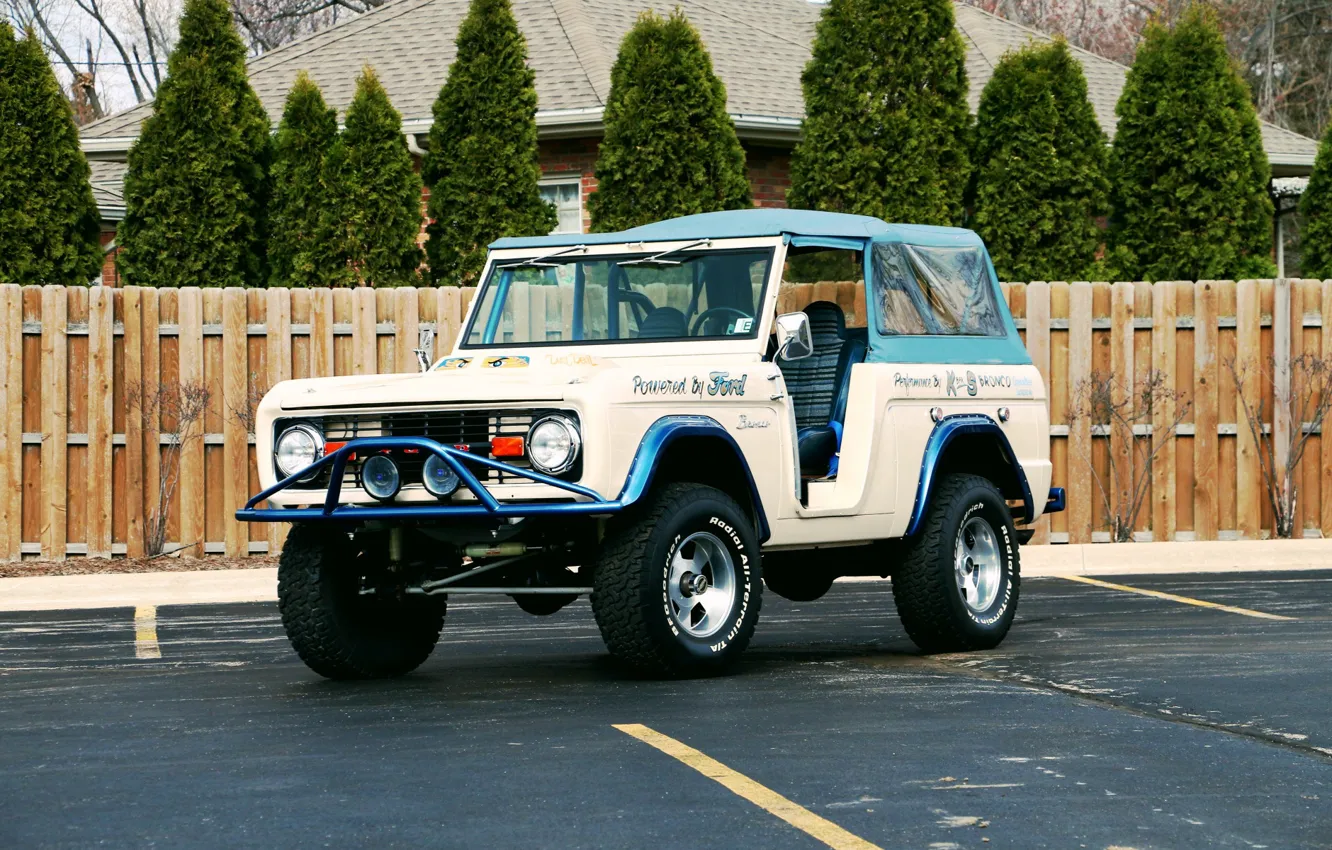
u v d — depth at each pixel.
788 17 24.75
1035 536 15.45
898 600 9.30
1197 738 6.68
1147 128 16.88
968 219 17.69
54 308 14.34
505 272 9.44
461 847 5.02
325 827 5.27
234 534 14.65
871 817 5.37
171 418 14.55
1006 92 16.70
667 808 5.48
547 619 11.54
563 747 6.47
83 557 14.47
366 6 42.25
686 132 16.33
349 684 8.44
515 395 7.61
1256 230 17.11
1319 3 41.41
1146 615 11.23
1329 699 7.64
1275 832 5.22
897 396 9.05
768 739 6.62
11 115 15.40
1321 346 15.50
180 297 14.58
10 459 14.30
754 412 8.38
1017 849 5.01
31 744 6.76
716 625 8.20
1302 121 41.50
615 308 9.08
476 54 16.61
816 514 8.62
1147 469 15.38
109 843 5.11
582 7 21.56
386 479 7.77
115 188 26.28
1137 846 5.05
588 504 7.52
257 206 16.52
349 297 14.74
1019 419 10.00
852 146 16.59
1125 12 44.81
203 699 7.96
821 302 9.37
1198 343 15.47
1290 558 14.87
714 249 8.93
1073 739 6.64
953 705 7.44
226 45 16.41
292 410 8.09
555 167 19.50
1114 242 17.27
